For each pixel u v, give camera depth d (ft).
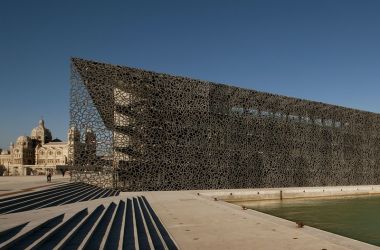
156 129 109.09
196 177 114.32
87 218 45.78
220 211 61.16
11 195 61.52
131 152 104.68
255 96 130.21
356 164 157.28
